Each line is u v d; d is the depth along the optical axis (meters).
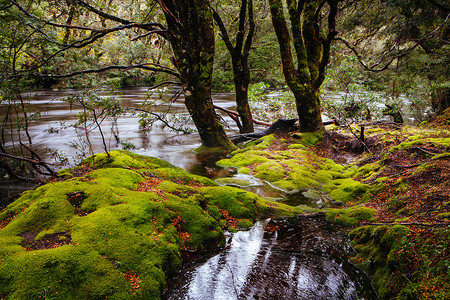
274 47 20.08
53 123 13.87
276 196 6.57
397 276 3.46
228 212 5.35
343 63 13.02
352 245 4.55
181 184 5.94
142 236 3.81
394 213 4.95
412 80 13.61
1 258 3.19
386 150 8.45
